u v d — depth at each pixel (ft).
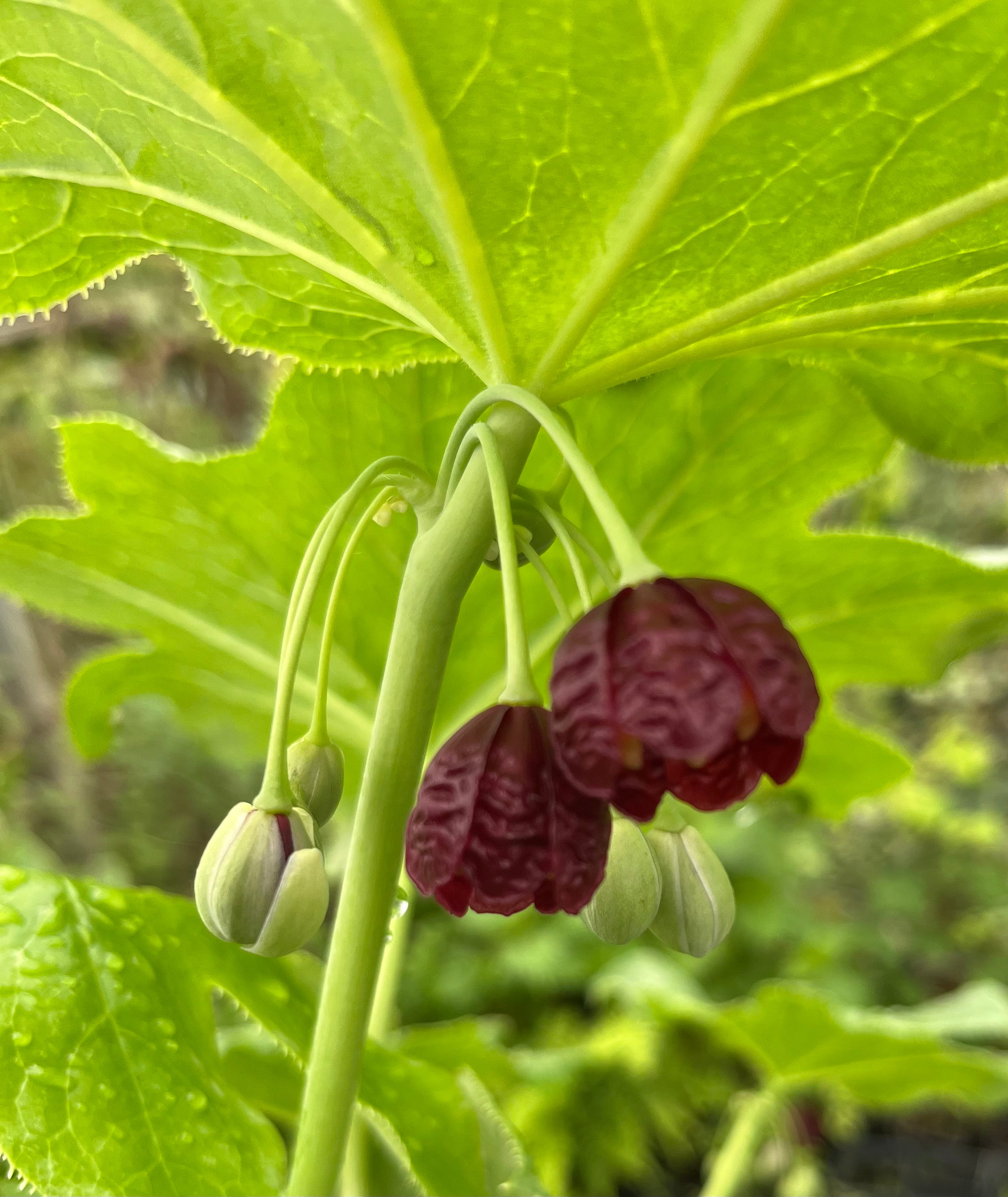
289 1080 1.55
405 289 0.94
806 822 5.84
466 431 0.92
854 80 0.81
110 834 5.05
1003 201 0.88
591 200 0.87
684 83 0.81
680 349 0.97
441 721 1.53
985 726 6.65
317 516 1.44
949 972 6.06
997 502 6.01
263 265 1.03
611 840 0.93
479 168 0.85
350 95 0.84
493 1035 1.92
